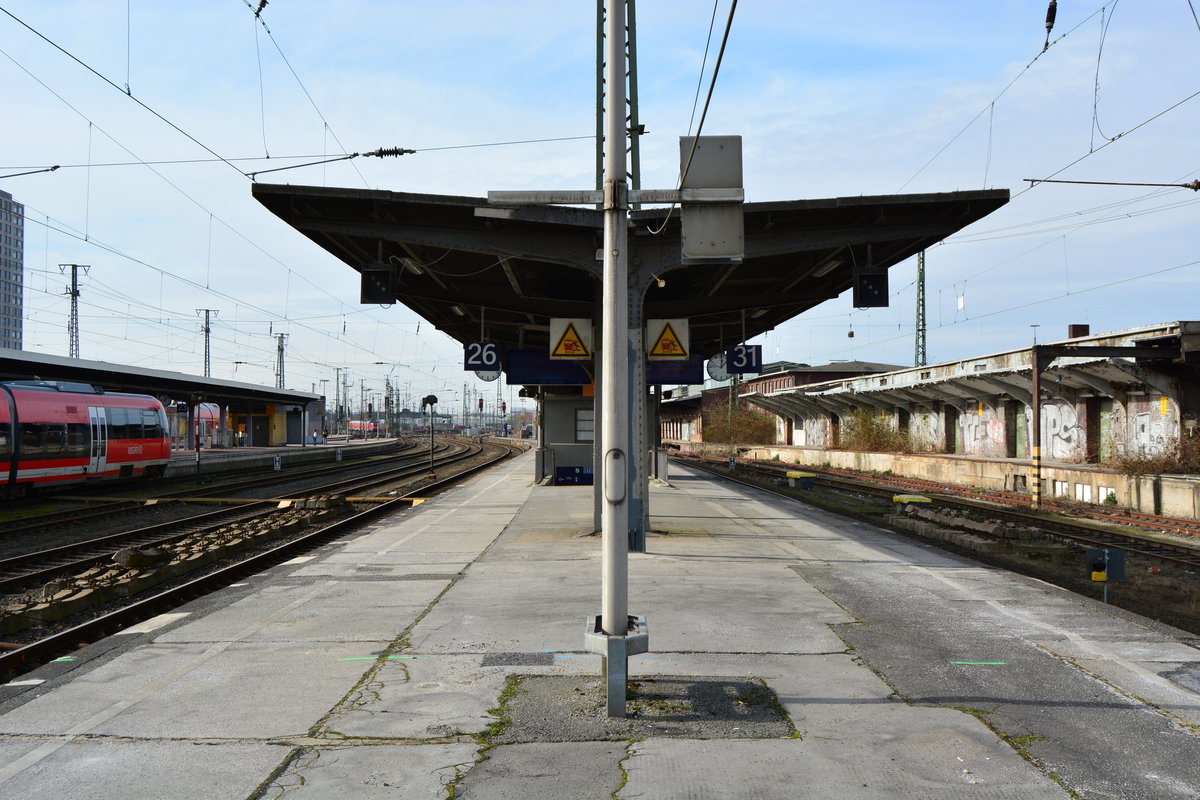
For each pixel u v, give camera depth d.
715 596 8.00
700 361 16.06
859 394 39.88
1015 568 11.75
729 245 5.70
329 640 6.45
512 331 18.80
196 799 3.68
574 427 23.77
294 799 3.67
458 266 12.55
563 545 11.60
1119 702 4.92
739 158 6.03
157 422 27.69
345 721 4.65
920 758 4.08
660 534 12.88
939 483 28.86
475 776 3.90
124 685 5.36
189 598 9.36
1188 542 14.47
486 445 81.56
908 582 8.84
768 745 4.25
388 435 115.19
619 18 5.15
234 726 4.59
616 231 5.05
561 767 3.99
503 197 5.64
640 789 3.74
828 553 10.98
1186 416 20.14
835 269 13.23
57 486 23.48
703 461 48.41
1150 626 6.85
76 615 8.62
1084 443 24.58
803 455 44.66
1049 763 4.03
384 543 12.02
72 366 26.84
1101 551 8.04
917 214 10.45
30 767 4.03
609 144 5.15
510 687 5.23
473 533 13.10
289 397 53.28
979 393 30.58
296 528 15.44
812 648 6.10
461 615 7.26
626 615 4.87
